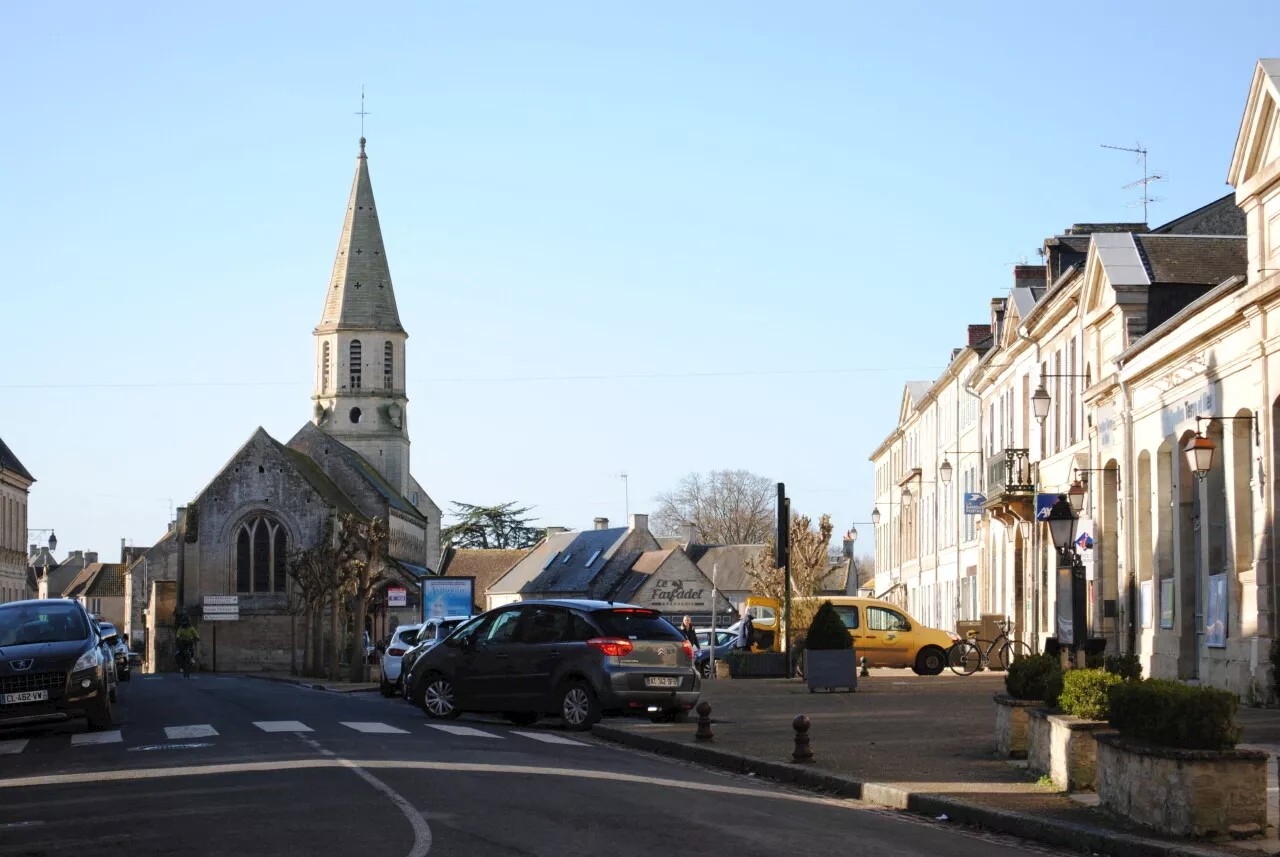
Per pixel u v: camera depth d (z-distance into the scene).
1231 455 28.69
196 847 11.05
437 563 128.00
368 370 119.69
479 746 19.28
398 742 19.47
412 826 11.87
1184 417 31.52
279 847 10.96
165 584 85.38
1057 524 18.03
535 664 24.14
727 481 141.88
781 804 14.40
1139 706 12.57
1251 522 28.31
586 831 11.84
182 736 20.81
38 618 23.80
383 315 120.44
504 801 13.52
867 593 112.81
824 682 33.16
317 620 73.44
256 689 43.38
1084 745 14.70
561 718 26.16
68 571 172.62
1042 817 12.96
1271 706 26.39
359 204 121.62
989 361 52.53
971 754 18.48
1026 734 17.95
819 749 19.23
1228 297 28.58
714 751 19.09
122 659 50.06
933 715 25.27
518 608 24.94
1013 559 48.12
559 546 117.81
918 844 12.00
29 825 12.38
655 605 99.88
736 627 56.09
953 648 44.22
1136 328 35.91
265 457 85.50
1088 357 39.31
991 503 47.44
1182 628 31.86
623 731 22.22
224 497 85.31
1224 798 11.71
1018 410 48.88
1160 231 42.16
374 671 70.38
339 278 120.88
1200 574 31.42
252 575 85.06
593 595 104.62
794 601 45.16
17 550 101.56
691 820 12.69
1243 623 28.11
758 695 32.19
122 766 16.77
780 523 39.84
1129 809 12.62
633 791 14.69
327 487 96.00
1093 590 38.44
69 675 22.17
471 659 24.98
